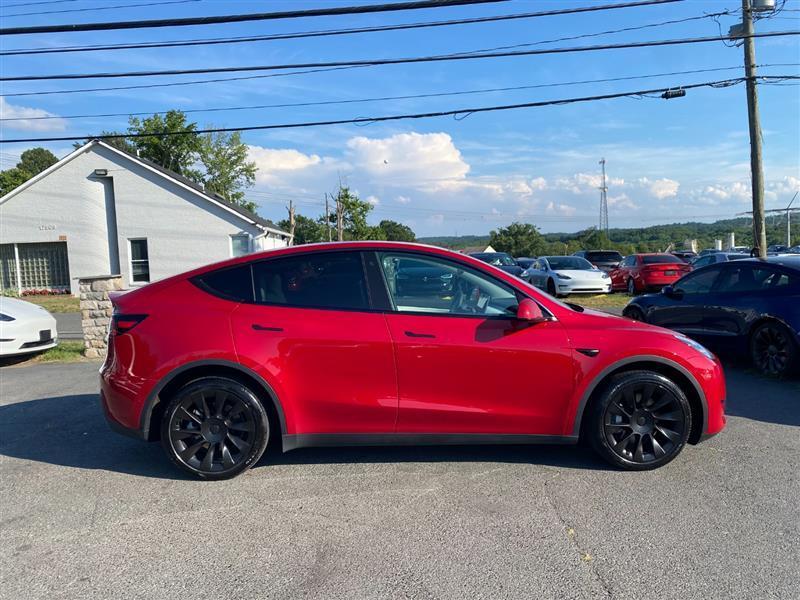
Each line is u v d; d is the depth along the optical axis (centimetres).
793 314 668
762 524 334
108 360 419
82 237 2631
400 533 331
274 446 478
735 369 752
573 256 1952
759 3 1360
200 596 276
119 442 500
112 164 2603
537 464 429
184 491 394
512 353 400
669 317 846
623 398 409
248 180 5306
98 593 279
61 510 368
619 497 372
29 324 927
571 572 290
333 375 402
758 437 482
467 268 420
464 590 276
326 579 287
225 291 418
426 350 399
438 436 410
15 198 2628
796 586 275
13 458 462
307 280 418
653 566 294
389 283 416
